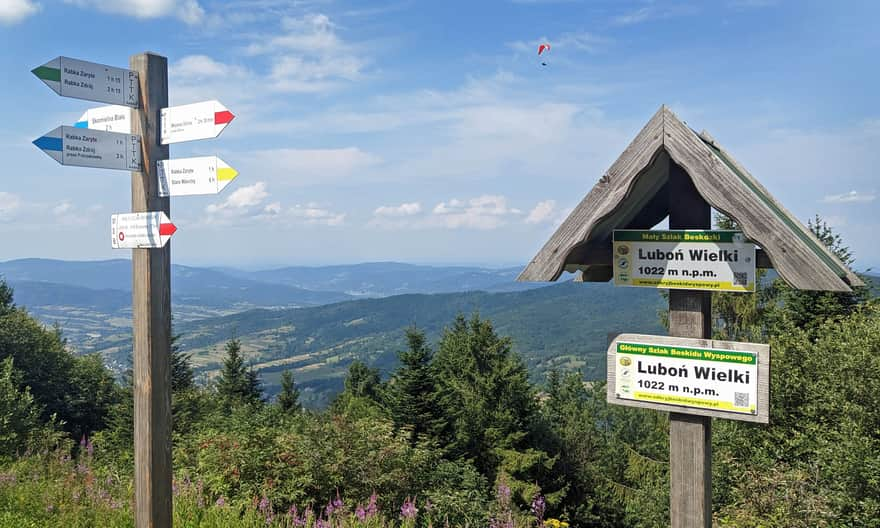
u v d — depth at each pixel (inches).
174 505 253.8
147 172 170.2
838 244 757.9
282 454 315.0
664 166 145.4
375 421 387.9
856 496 461.1
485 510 379.9
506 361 1155.9
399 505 336.2
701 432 140.1
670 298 143.3
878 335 540.4
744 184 134.0
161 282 171.2
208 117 162.1
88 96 159.0
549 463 1078.4
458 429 1048.8
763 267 131.8
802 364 590.6
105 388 1512.1
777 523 465.1
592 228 141.8
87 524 242.4
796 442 529.0
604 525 1152.8
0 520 237.0
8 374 591.8
